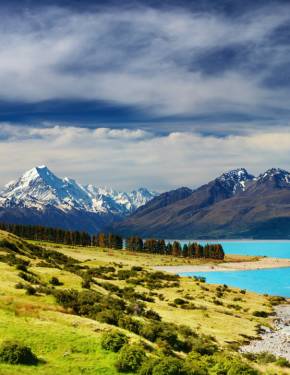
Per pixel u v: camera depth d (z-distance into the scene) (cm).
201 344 6388
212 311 10962
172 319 8931
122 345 4278
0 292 6256
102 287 10994
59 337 4388
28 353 3772
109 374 3756
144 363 3947
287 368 6475
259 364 6450
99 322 5462
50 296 6525
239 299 13950
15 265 9294
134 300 10100
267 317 11594
